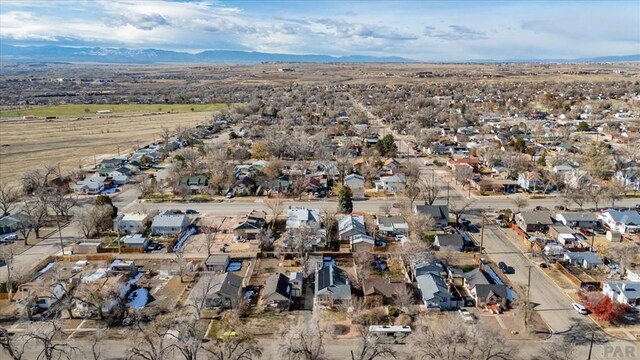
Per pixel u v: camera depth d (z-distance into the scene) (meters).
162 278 62.06
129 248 69.75
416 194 88.38
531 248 69.94
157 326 48.19
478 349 44.00
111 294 53.09
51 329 46.84
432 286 55.81
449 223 79.44
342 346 47.22
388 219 78.31
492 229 77.81
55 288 55.19
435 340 44.41
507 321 51.41
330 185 103.31
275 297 54.28
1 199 88.12
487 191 97.06
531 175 98.25
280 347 44.34
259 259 67.75
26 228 77.44
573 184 93.69
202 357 44.75
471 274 59.41
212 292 54.34
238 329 49.50
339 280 57.19
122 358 45.16
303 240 68.19
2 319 52.25
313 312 53.78
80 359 45.03
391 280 59.00
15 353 45.81
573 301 55.47
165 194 98.00
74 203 88.06
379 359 44.78
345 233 72.75
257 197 96.00
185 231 77.94
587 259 63.78
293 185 98.75
